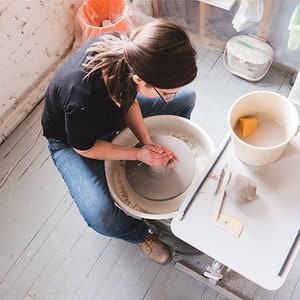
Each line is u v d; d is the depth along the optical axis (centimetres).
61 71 107
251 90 192
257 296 141
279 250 87
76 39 209
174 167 125
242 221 91
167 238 148
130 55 83
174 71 80
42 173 180
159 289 148
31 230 166
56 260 158
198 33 211
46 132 130
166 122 137
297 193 93
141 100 138
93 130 109
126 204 128
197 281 147
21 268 158
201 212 93
